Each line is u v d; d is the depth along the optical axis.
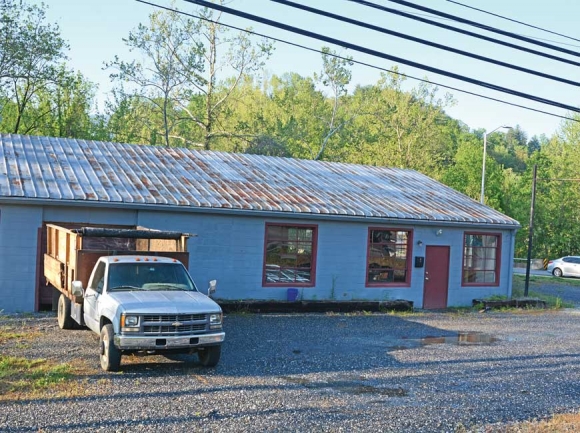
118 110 42.28
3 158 19.53
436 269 23.19
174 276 12.10
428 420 8.68
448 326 18.23
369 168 29.33
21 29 37.91
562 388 11.04
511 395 10.34
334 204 21.59
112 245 16.45
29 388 9.30
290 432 7.89
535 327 18.77
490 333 17.17
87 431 7.54
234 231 19.59
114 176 19.97
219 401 9.06
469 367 12.41
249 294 19.83
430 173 53.66
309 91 60.38
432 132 55.59
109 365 10.45
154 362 11.49
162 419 8.12
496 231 24.53
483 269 24.45
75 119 43.38
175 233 14.32
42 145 21.91
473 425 8.59
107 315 10.70
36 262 17.16
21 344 12.40
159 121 46.41
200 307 10.84
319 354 13.03
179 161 23.45
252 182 22.47
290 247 20.56
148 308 10.43
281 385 10.22
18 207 17.00
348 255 21.38
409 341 15.24
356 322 18.09
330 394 9.82
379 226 21.89
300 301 19.55
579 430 8.48
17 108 43.06
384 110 55.72
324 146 53.28
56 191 17.50
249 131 46.12
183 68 42.12
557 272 44.22
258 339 14.45
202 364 11.36
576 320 20.81
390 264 22.30
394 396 9.91
